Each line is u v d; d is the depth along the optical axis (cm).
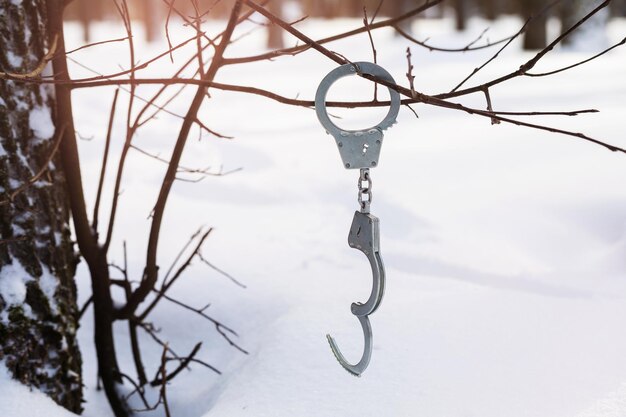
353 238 173
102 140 717
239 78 1312
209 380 303
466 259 414
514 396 217
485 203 496
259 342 288
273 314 330
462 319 267
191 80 210
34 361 248
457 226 470
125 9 217
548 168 548
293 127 807
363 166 169
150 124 810
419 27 3481
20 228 248
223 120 870
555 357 237
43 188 255
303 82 1205
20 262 249
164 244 449
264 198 539
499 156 602
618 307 271
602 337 248
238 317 341
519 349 244
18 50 246
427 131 736
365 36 2377
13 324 242
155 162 635
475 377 228
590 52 1535
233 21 215
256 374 246
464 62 1469
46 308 252
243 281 370
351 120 816
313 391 229
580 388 218
